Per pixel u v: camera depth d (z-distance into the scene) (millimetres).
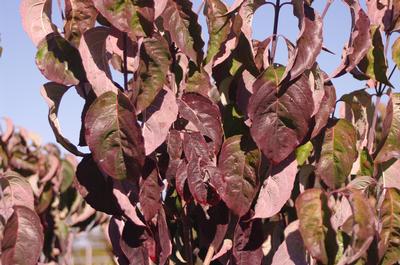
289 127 989
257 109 989
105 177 1021
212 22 1057
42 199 2396
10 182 1058
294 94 990
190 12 1021
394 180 1101
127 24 947
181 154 1048
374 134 1174
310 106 989
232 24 1078
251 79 1077
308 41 993
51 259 2453
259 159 1003
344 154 1050
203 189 1001
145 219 988
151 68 962
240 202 1006
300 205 945
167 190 1095
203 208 1062
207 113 1033
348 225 963
